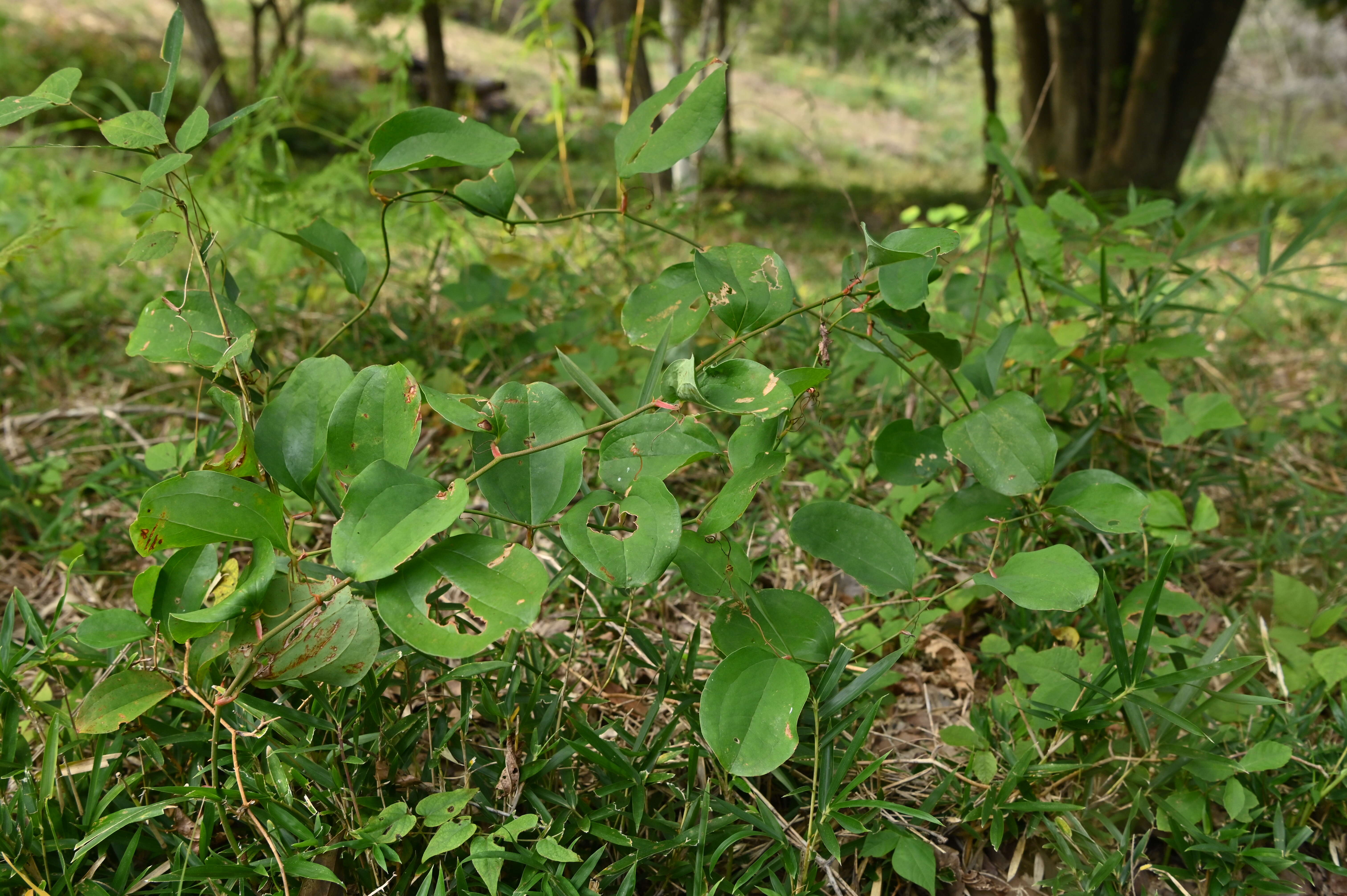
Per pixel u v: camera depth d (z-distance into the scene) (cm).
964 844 82
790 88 1500
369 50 991
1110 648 89
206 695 74
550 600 102
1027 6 664
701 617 105
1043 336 106
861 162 1091
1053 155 723
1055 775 83
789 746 64
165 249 71
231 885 71
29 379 159
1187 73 669
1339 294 285
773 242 319
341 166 184
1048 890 79
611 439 68
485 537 64
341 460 66
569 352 145
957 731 84
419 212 187
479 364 155
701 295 75
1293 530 123
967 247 161
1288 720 85
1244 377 179
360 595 67
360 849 69
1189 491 120
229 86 602
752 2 816
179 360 72
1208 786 81
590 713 89
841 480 120
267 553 62
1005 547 103
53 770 70
